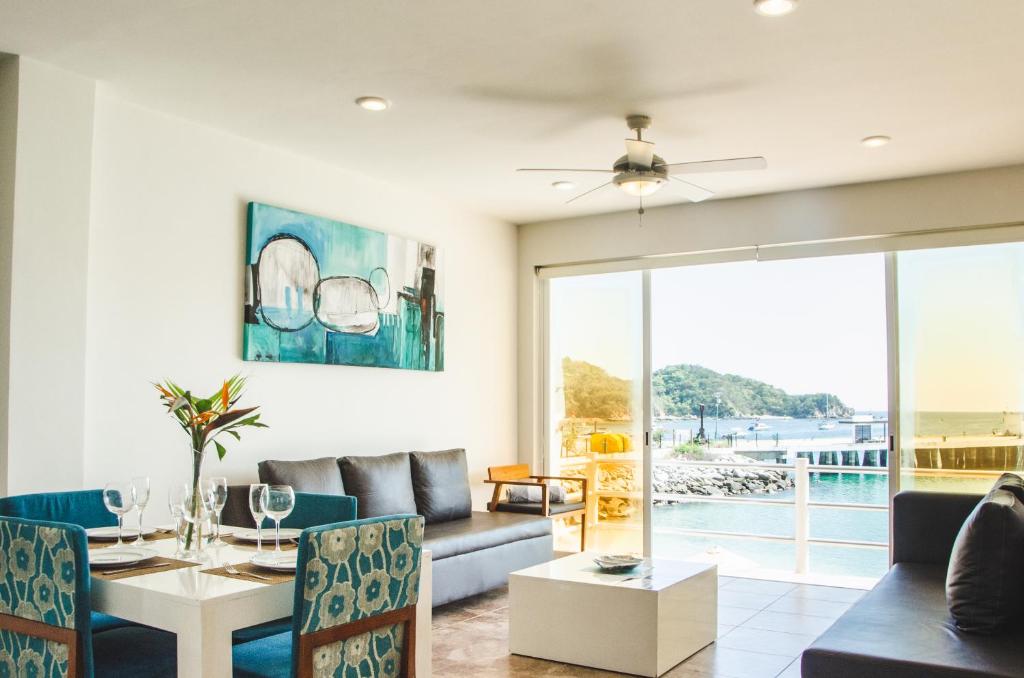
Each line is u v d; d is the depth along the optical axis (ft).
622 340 22.79
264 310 16.15
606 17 11.06
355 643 7.35
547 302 24.03
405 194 19.98
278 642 8.62
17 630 7.63
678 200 21.22
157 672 8.13
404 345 19.56
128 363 13.97
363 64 12.60
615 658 12.51
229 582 7.64
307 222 17.10
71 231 12.75
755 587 18.65
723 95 13.84
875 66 12.67
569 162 17.79
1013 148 16.74
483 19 11.11
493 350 22.94
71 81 12.84
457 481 19.11
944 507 13.83
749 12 10.91
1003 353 18.34
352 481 16.62
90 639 7.19
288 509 8.94
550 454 23.70
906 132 15.74
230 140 15.85
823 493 23.81
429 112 14.67
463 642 14.11
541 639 13.19
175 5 10.69
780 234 20.27
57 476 12.44
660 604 12.33
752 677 12.28
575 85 13.42
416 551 7.82
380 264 18.92
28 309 12.21
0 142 12.36
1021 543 9.11
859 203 19.43
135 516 13.91
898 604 10.66
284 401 16.71
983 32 11.53
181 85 13.43
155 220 14.49
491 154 17.17
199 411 9.16
